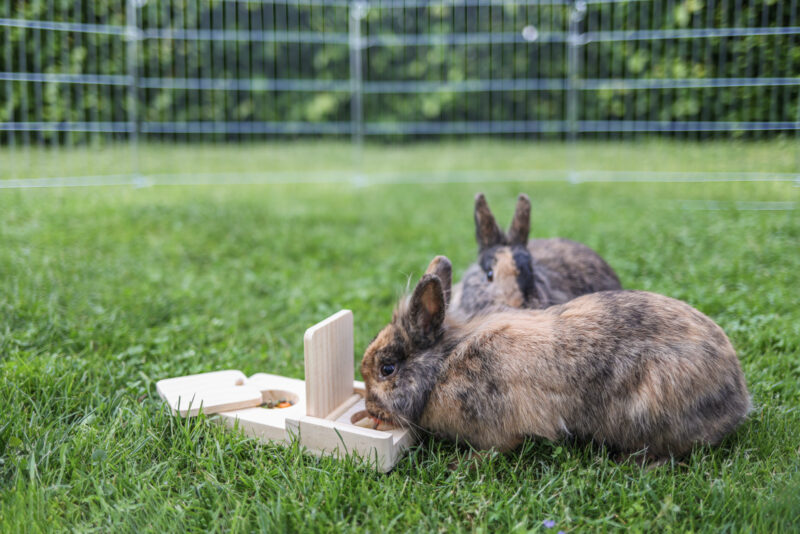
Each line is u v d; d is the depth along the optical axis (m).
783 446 0.87
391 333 0.88
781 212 1.77
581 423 0.85
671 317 0.85
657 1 2.29
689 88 2.18
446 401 0.86
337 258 1.60
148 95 3.11
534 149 3.31
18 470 0.80
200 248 1.62
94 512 0.77
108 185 2.28
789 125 1.75
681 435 0.83
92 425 0.89
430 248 1.65
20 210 1.80
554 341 0.85
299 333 1.19
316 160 3.14
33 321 1.14
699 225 1.74
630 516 0.77
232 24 3.15
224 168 2.83
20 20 2.06
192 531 0.75
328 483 0.80
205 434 0.87
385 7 3.66
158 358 1.08
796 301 1.24
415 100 3.80
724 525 0.75
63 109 2.36
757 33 1.77
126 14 2.69
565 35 3.27
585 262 1.20
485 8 3.50
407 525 0.76
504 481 0.83
